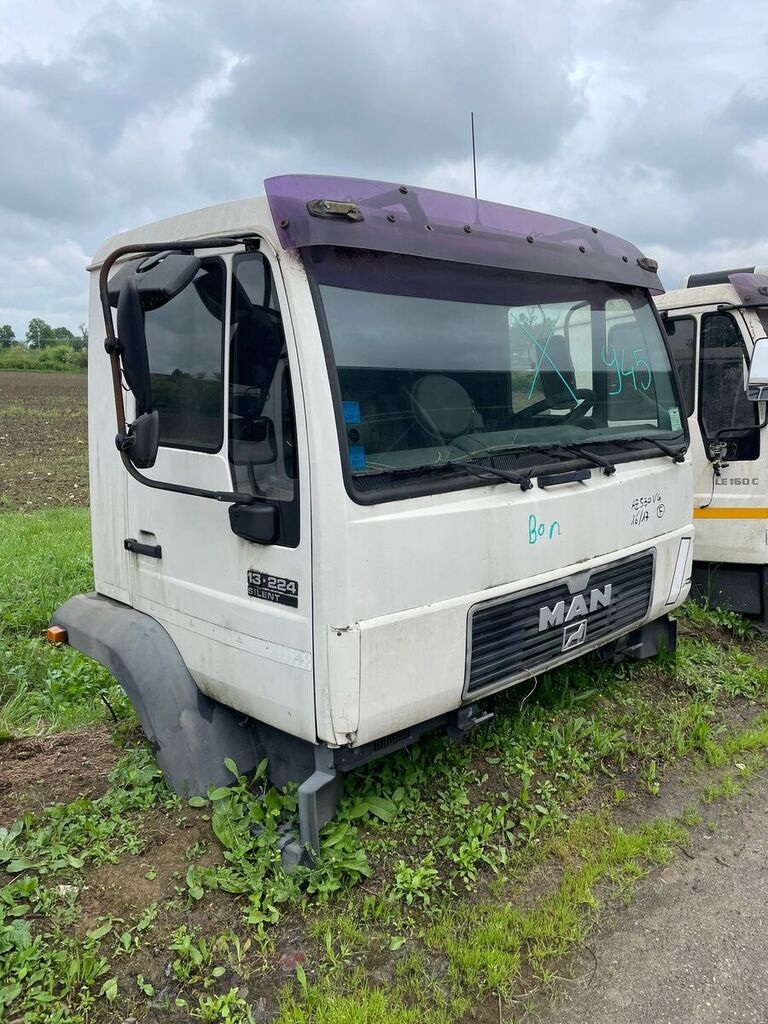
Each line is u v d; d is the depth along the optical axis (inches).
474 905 117.7
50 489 582.9
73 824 132.1
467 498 122.4
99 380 155.6
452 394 125.5
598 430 152.7
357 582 108.8
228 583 125.1
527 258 135.6
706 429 218.1
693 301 217.5
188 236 127.7
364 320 114.3
